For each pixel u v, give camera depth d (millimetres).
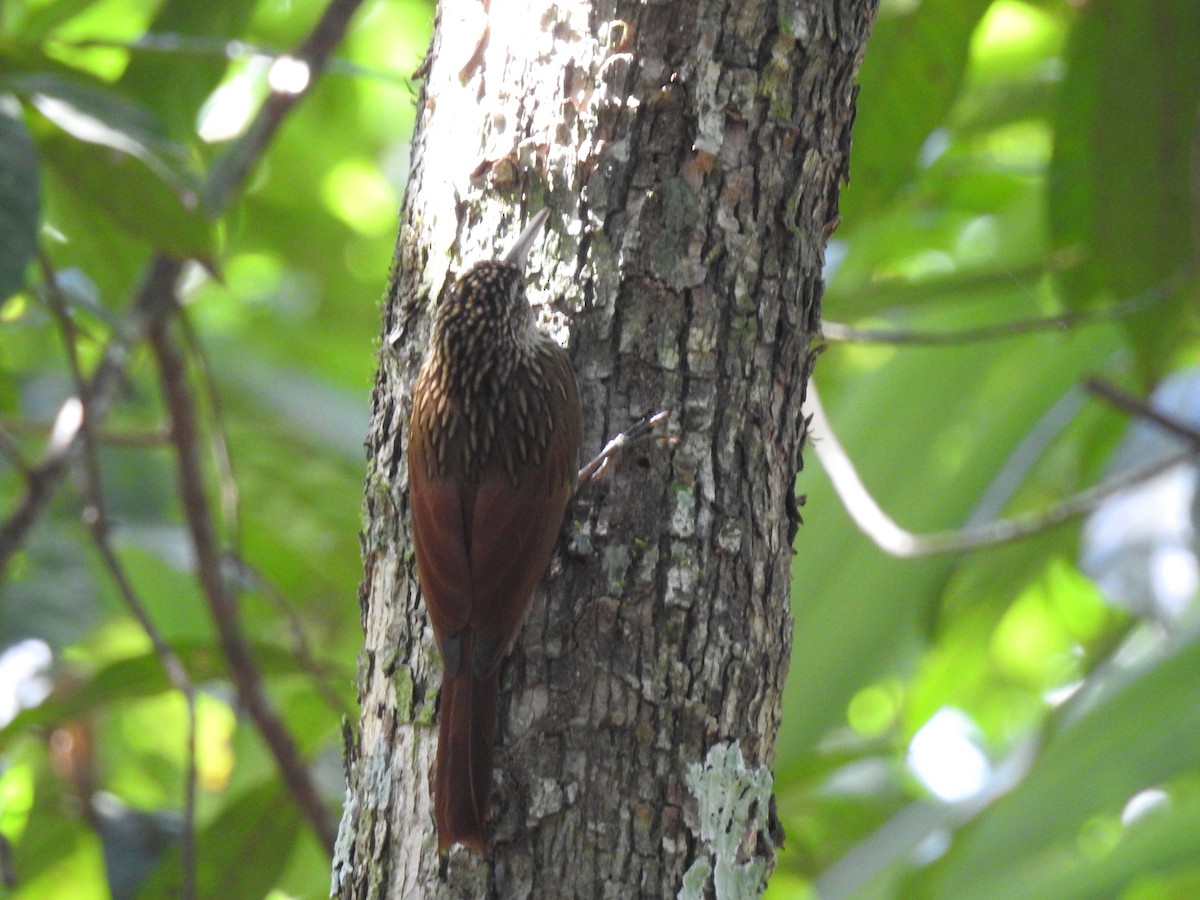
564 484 6297
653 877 5930
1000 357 13039
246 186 13086
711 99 6398
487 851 5938
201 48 10367
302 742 12859
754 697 6262
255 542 15602
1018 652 19109
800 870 14109
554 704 6094
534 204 6473
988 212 14859
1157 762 12102
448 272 6645
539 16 6504
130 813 11773
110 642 16031
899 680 15586
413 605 6551
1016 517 14250
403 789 6277
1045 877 12203
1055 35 15031
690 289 6359
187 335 11266
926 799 13203
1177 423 10438
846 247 15016
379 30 18625
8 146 7559
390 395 6891
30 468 10836
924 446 12898
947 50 10852
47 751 12188
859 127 11164
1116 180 10852
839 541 12445
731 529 6277
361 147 19000
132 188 9539
